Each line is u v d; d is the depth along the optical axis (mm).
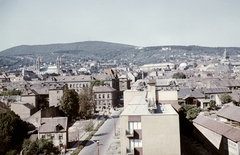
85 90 118250
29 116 87500
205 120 61281
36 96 107625
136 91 72312
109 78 166000
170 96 64312
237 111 64125
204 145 58938
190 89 113188
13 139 66250
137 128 42219
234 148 46375
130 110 47000
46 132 63500
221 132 51094
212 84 139625
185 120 69688
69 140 71875
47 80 179125
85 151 60500
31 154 52375
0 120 65688
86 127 80812
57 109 97688
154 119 41469
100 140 70000
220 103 104812
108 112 120062
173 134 41031
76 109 102812
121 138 42312
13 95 122625
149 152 41281
